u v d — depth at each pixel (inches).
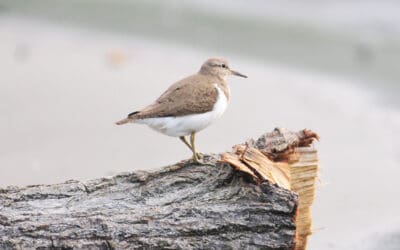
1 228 370.3
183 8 1015.6
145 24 962.7
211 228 375.6
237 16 986.1
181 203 389.1
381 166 617.6
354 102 749.3
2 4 1029.8
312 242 501.7
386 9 949.2
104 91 739.4
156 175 411.8
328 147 654.5
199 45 892.0
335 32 921.5
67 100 718.5
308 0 1002.1
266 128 671.8
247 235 375.9
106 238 372.8
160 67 809.5
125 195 401.1
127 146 634.2
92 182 410.3
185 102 451.5
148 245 373.1
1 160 613.6
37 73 786.8
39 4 1039.0
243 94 757.9
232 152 400.8
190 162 424.2
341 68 837.2
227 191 390.6
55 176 580.7
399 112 724.0
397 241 494.3
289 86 781.9
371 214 539.5
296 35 922.7
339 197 569.0
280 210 372.8
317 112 714.8
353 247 490.9
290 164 402.0
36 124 672.4
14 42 885.8
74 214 381.1
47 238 369.1
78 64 814.5
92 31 935.7
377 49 876.6
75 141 642.8
